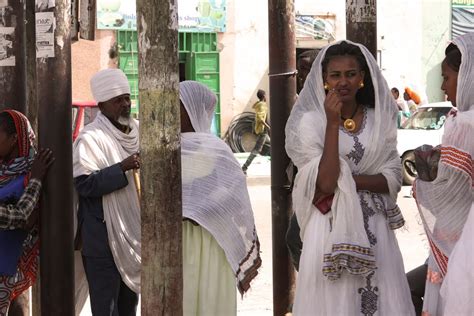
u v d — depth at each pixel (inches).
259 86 871.7
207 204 186.2
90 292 205.2
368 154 164.9
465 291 152.3
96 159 204.5
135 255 205.3
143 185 144.6
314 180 161.9
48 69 182.2
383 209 165.6
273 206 227.5
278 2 223.1
